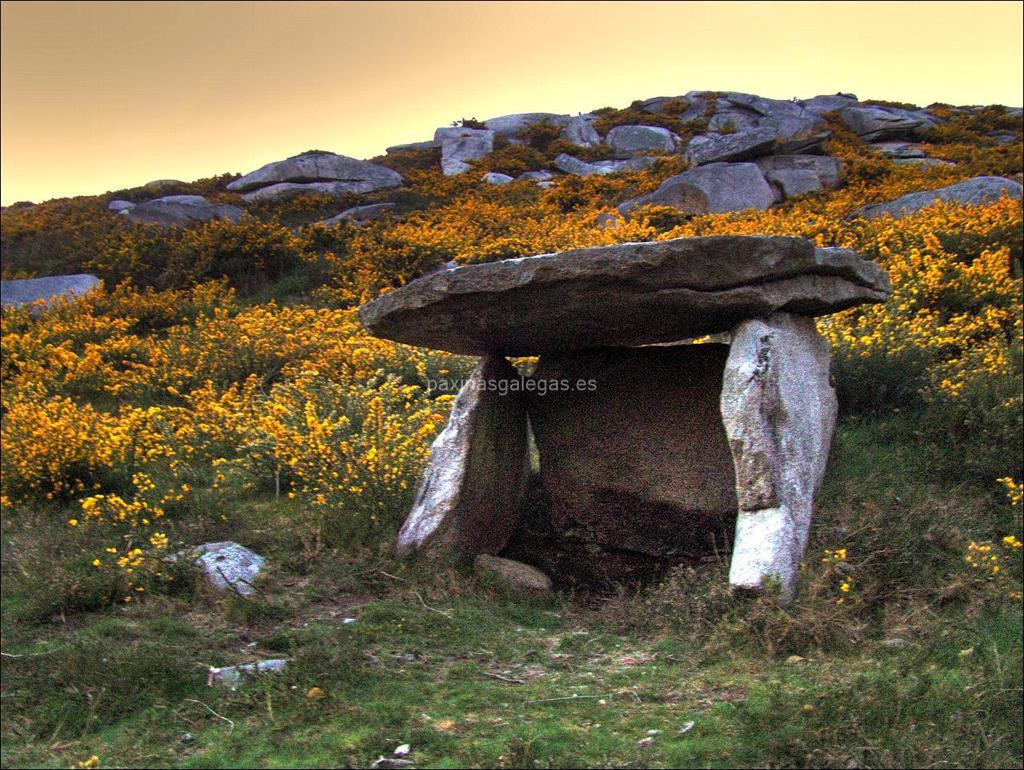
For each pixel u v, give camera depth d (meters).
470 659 4.39
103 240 17.50
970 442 6.59
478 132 26.27
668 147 24.67
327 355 9.73
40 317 13.64
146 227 17.86
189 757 3.52
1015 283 9.28
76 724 3.87
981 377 7.08
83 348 12.13
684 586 4.91
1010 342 8.36
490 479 5.91
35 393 9.88
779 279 5.15
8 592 5.43
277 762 3.39
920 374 7.46
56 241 19.09
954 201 12.38
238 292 14.31
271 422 6.98
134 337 12.02
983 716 3.59
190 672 4.18
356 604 5.08
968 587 4.79
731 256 4.91
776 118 26.52
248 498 6.92
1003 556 5.31
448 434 5.87
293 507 6.63
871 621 4.52
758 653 4.20
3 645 4.68
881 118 24.14
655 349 6.13
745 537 4.69
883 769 3.18
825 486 5.94
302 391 7.91
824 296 5.43
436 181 22.42
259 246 15.05
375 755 3.40
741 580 4.49
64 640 4.66
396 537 5.73
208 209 19.81
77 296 14.54
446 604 5.05
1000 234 10.67
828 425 5.75
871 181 17.94
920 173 18.66
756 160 18.39
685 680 4.01
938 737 3.38
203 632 4.70
